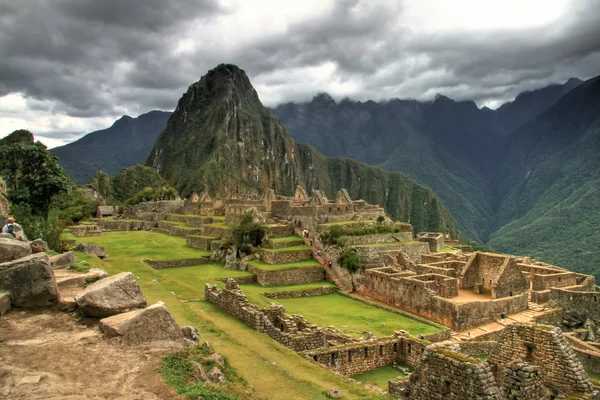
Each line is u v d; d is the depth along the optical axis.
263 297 43.91
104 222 99.19
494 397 12.64
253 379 16.17
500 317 38.75
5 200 39.59
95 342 14.84
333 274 53.56
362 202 87.12
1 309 16.66
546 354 15.10
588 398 13.95
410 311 41.38
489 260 46.25
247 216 64.31
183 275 49.88
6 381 12.09
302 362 18.97
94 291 16.78
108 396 11.84
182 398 12.06
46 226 42.09
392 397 16.48
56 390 11.87
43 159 51.56
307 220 62.88
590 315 41.16
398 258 54.25
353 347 21.94
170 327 15.79
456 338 33.59
